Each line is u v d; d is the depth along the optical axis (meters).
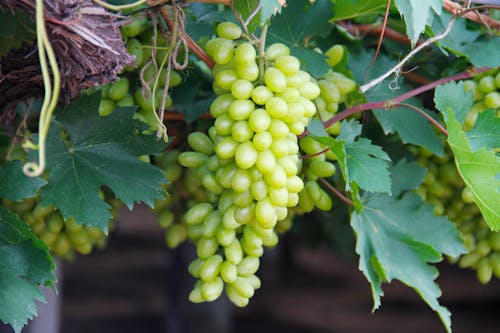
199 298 1.14
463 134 1.13
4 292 1.10
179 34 1.15
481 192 1.14
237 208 1.11
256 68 1.11
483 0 1.23
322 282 5.30
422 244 1.21
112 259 5.62
